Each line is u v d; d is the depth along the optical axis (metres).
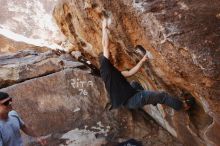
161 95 4.05
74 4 5.41
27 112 5.83
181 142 5.41
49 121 5.80
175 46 3.31
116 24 4.14
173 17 3.42
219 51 3.15
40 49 8.84
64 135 5.67
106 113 6.03
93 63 7.06
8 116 3.94
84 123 5.87
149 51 3.85
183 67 3.41
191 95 4.20
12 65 6.64
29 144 5.47
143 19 3.56
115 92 3.95
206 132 4.13
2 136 3.78
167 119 5.27
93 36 5.73
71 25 6.50
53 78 6.25
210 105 3.46
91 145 5.55
